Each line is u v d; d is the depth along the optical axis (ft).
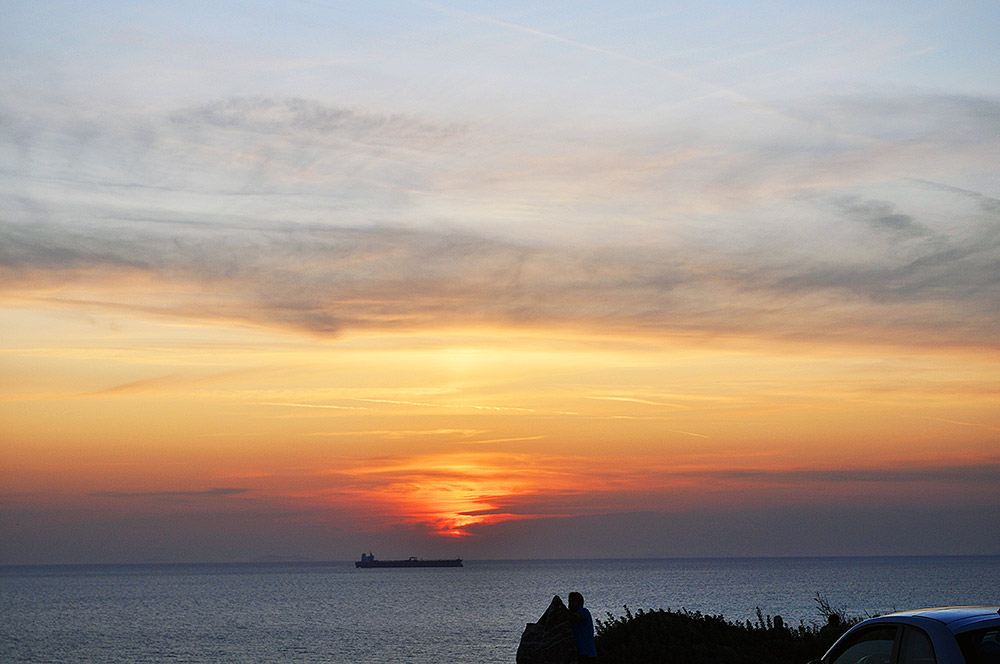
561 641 61.72
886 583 592.19
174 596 627.05
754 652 68.85
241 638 290.15
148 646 269.23
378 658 220.64
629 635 73.82
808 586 556.92
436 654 227.81
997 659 22.72
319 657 226.17
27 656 246.68
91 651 257.55
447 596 569.64
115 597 617.62
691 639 72.08
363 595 607.78
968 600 323.37
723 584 635.25
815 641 69.92
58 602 552.00
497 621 344.90
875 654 26.22
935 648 23.56
